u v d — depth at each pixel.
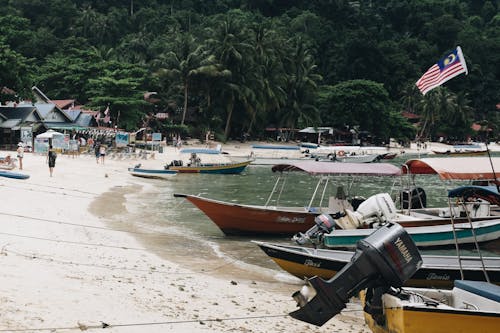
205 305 10.95
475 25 170.75
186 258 16.23
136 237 18.59
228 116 82.81
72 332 8.14
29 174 32.41
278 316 10.76
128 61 89.81
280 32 121.06
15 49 90.12
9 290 9.61
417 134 114.12
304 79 93.94
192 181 40.81
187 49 80.75
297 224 20.64
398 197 24.52
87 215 21.81
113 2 132.12
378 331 9.12
